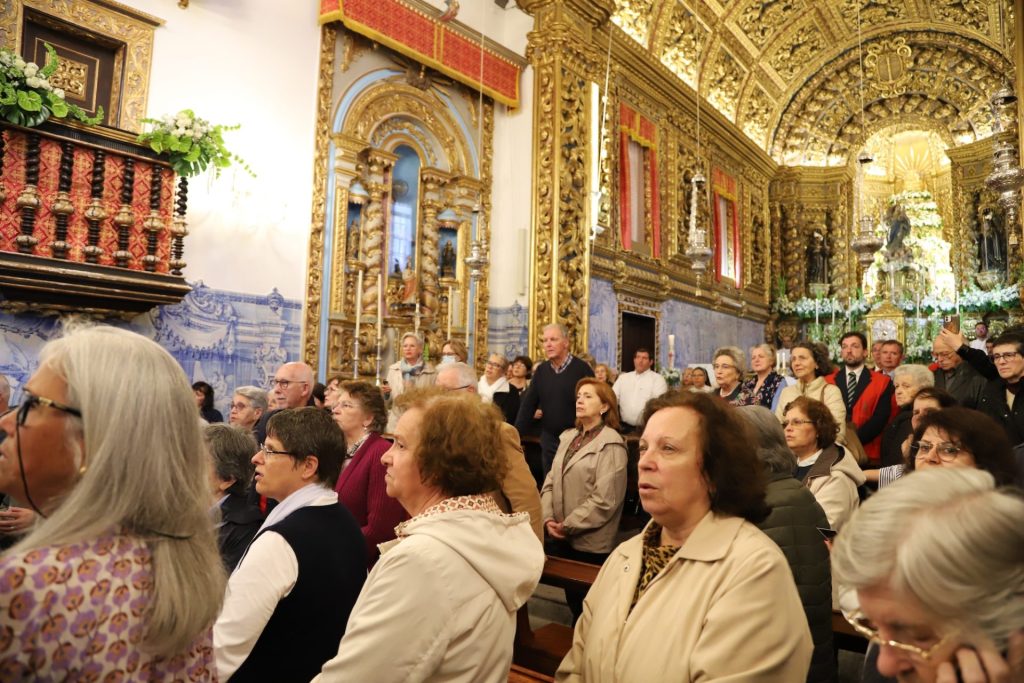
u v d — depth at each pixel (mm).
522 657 3480
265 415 5008
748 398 5762
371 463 3656
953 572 876
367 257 9445
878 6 17703
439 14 10055
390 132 9945
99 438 1172
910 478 1020
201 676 1261
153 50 7344
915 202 19344
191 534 1257
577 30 11570
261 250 8141
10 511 2473
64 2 6746
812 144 20781
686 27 15359
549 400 6320
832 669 2295
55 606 1051
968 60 18219
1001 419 4500
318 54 8867
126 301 6570
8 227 5867
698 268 9297
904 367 4719
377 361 9406
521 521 2100
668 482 1942
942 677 885
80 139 6246
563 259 10977
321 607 2207
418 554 1769
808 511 2428
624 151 13281
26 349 6270
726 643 1684
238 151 7961
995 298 16938
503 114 11625
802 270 20250
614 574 2086
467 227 10859
